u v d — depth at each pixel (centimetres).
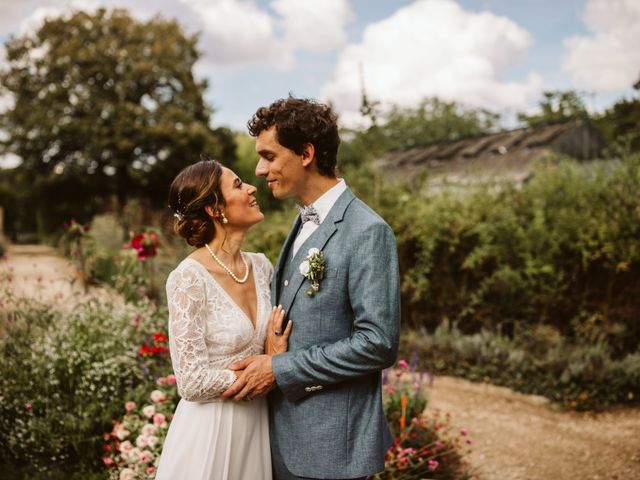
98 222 1538
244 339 192
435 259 620
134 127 2358
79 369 327
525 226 597
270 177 190
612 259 525
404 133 4000
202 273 188
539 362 513
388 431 195
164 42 2550
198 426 189
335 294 181
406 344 598
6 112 2444
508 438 404
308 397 183
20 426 308
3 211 3153
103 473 296
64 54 2409
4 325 350
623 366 486
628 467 355
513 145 1703
